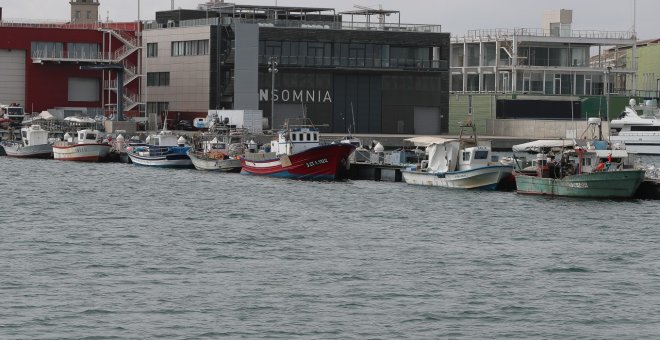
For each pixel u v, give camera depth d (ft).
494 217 653.30
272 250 537.24
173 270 488.44
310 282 466.70
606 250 545.44
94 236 574.97
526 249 546.26
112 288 453.99
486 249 544.62
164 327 403.34
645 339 398.42
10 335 392.47
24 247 538.88
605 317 421.18
